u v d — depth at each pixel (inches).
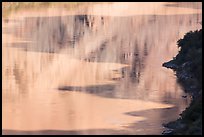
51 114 3727.9
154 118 3558.1
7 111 3816.4
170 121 3454.7
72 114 3713.1
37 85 4672.7
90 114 3698.3
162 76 4921.3
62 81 4827.8
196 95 3983.8
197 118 3213.6
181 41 5625.0
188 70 4872.0
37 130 3395.7
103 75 5032.0
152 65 5472.4
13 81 4849.9
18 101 4109.3
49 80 4877.0
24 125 3499.0
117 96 4197.8
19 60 5866.1
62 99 4148.6
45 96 4254.4
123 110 3769.7
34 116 3688.5
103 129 3378.4
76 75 5064.0
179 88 4429.1
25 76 5068.9
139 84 4630.9
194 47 5324.8
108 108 3841.0
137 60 5772.6
